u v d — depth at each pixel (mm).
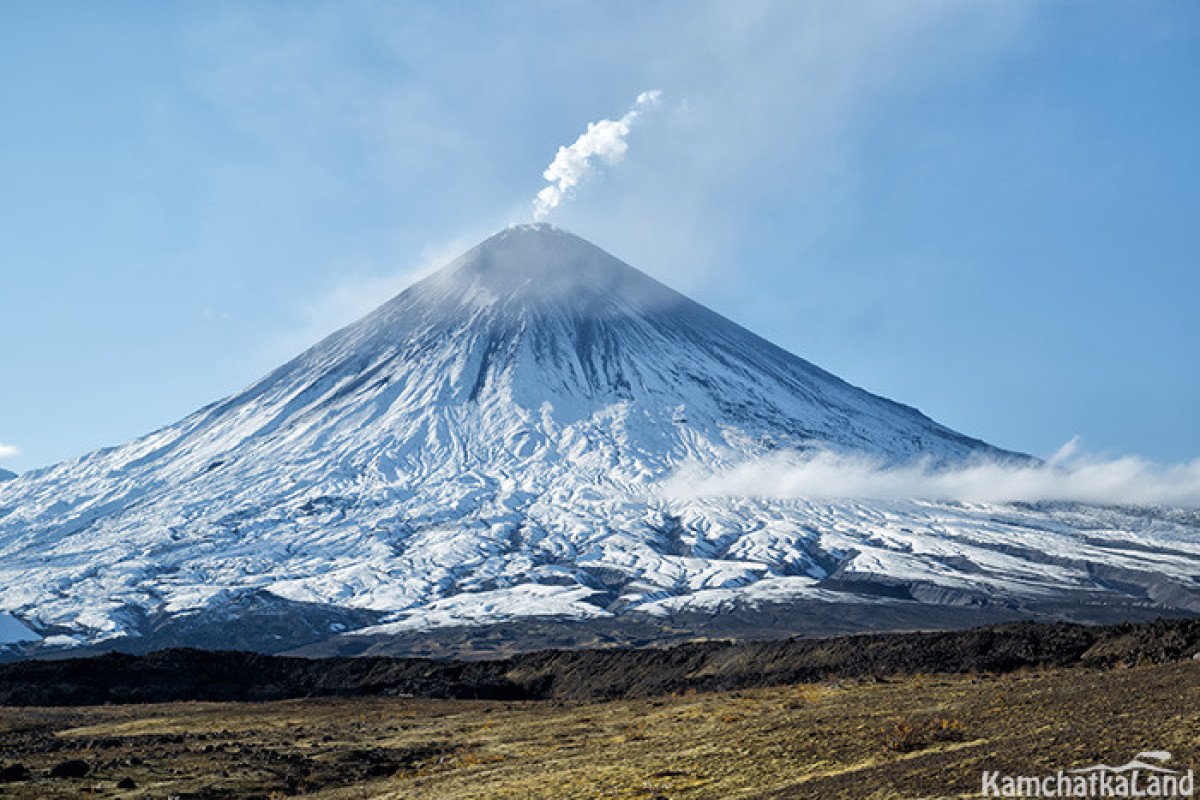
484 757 42781
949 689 42094
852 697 45125
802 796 25922
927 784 24219
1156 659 43719
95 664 81688
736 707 48281
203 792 38781
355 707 70000
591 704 63375
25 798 36906
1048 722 29219
